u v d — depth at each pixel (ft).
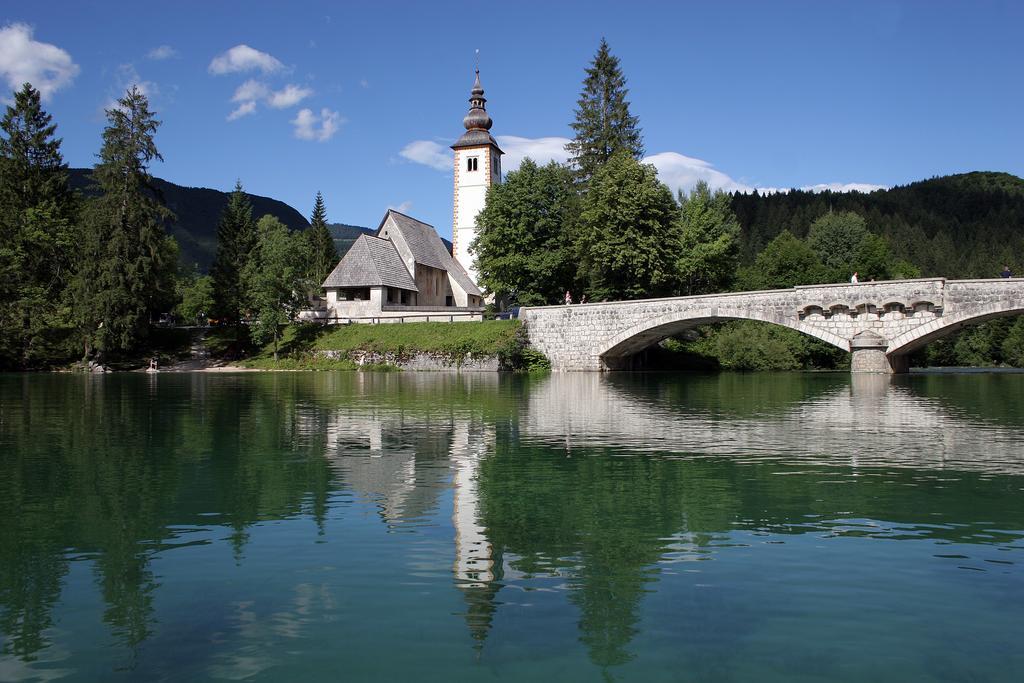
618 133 266.98
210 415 81.05
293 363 218.18
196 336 257.14
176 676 20.03
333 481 44.04
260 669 20.40
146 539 32.19
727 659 20.99
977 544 31.63
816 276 302.04
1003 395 110.93
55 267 236.02
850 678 19.88
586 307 198.39
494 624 23.39
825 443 59.26
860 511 37.11
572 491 41.50
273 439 61.62
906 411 85.81
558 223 228.02
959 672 20.26
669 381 156.46
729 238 278.67
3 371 210.18
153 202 227.40
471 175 305.32
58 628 23.09
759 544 31.68
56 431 66.95
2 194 231.91
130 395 112.68
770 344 232.53
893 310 160.66
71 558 29.68
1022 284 146.51
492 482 44.04
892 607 24.76
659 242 211.82
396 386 136.67
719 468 48.47
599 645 21.85
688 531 33.65
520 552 30.53
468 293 297.94
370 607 24.72
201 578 27.43
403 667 20.48
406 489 41.93
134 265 211.00
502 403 97.14
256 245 295.28
